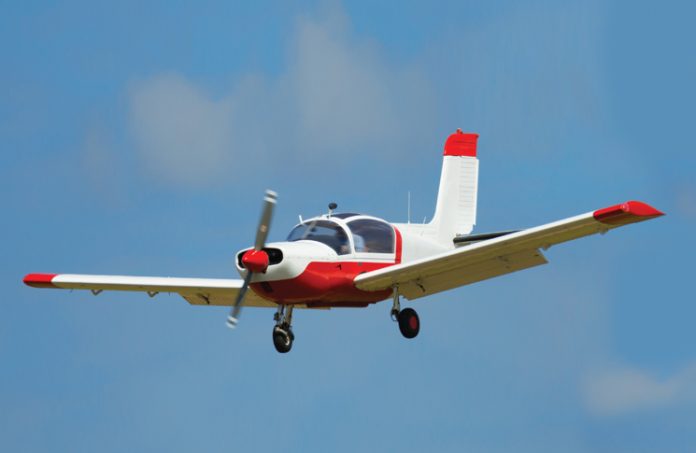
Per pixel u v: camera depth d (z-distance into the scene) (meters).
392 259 68.00
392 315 67.19
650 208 56.78
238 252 63.53
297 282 63.97
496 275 65.38
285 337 67.12
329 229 66.44
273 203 61.50
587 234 60.09
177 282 70.38
